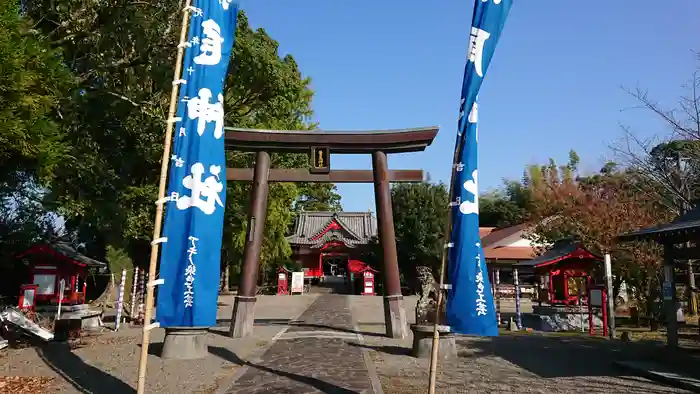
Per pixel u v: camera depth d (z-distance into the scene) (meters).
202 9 7.27
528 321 20.09
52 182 13.55
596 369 10.17
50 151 7.58
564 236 23.61
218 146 7.12
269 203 28.80
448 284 6.87
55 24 10.94
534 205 27.22
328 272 63.25
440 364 10.59
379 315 21.41
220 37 7.33
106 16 11.19
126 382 8.57
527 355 11.85
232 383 8.48
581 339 14.91
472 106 7.03
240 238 27.59
